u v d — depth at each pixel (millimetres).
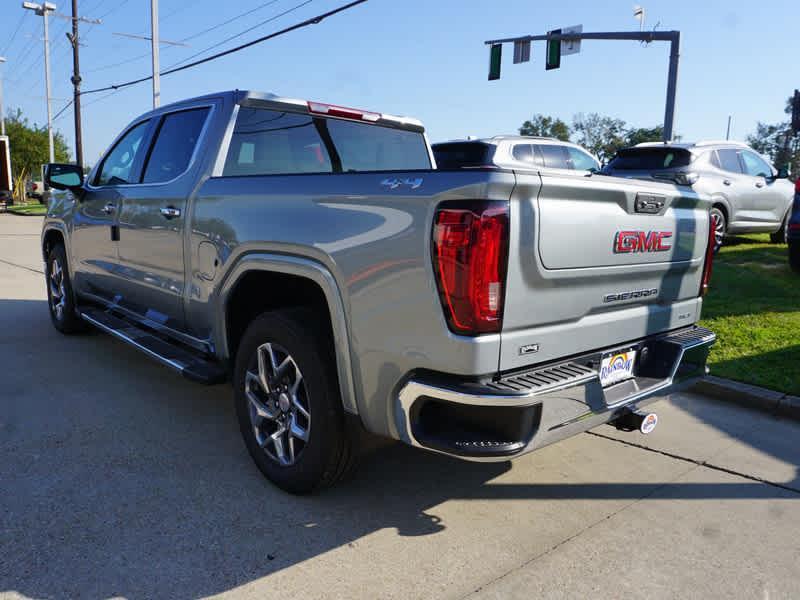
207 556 2584
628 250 2838
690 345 3209
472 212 2246
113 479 3205
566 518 3006
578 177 2518
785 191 11070
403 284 2432
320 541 2725
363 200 2578
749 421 4324
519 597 2398
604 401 2676
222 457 3504
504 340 2363
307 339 2834
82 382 4719
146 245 4141
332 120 4074
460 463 3555
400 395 2479
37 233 20594
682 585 2508
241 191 3223
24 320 6863
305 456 2930
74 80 33594
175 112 4180
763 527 2969
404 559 2617
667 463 3652
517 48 18438
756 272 8492
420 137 4621
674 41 15945
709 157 10195
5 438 3666
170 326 4074
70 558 2533
